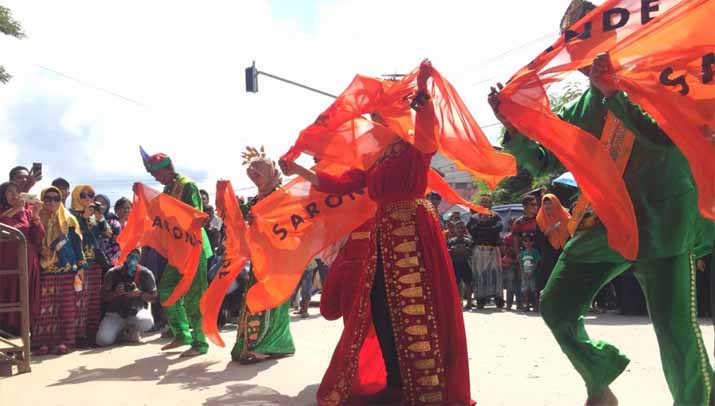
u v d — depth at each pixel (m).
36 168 7.30
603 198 3.40
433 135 3.92
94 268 7.90
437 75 3.96
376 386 4.47
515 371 5.41
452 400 3.95
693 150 3.04
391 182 4.07
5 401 4.73
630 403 4.31
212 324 5.80
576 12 3.72
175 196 6.79
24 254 6.01
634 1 3.30
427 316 3.93
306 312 10.46
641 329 7.92
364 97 4.23
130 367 6.07
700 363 3.43
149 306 9.08
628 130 3.49
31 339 7.04
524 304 10.82
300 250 5.12
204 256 6.74
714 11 3.08
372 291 4.16
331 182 4.40
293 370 5.72
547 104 3.55
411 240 4.00
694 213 3.46
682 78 3.11
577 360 3.84
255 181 6.09
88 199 7.95
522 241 10.93
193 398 4.74
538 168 3.88
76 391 5.04
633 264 3.61
